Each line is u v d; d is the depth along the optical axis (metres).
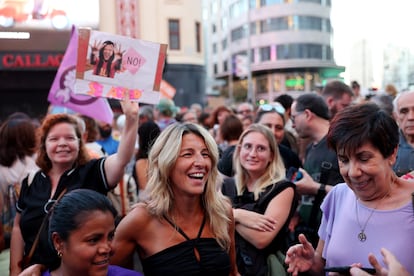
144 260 2.08
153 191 2.07
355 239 1.73
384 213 1.68
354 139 1.59
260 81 50.09
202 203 2.17
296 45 47.44
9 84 17.59
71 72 3.60
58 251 1.72
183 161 2.02
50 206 2.48
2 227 2.91
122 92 2.67
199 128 2.10
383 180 1.64
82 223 1.63
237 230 2.55
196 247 2.05
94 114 3.70
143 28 18.97
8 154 3.24
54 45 16.73
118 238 2.06
